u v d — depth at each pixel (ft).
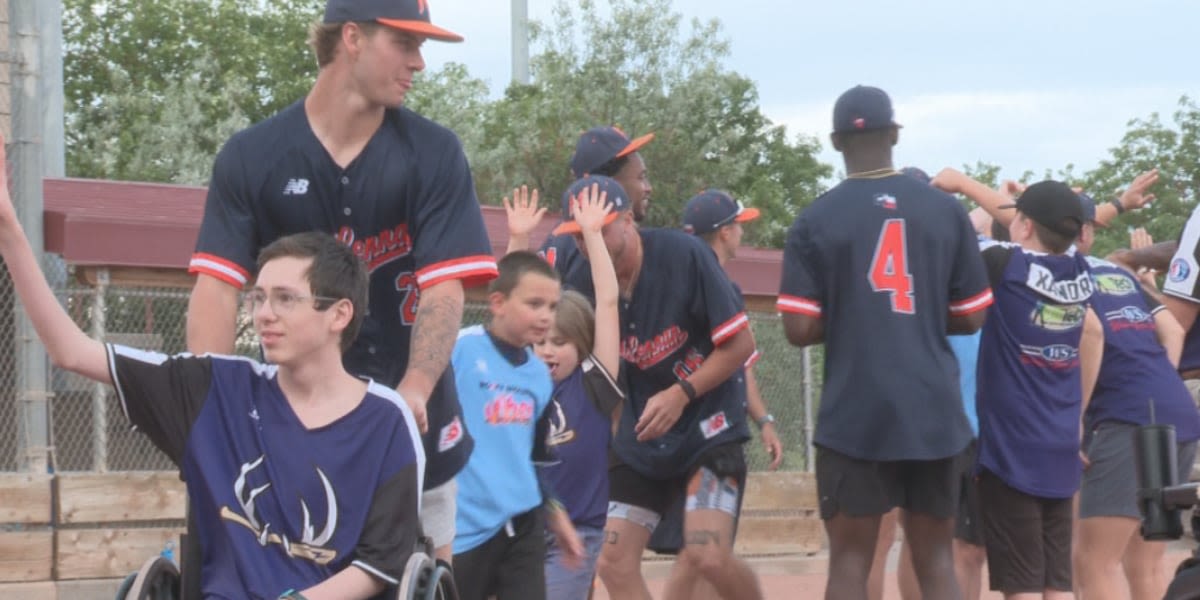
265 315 22.89
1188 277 40.91
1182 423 43.14
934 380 35.81
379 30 25.38
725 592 42.01
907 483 36.68
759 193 233.55
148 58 269.64
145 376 23.09
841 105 36.86
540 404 34.24
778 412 80.53
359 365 27.43
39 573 61.46
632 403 41.78
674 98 221.25
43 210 66.28
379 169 26.22
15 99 63.77
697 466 41.34
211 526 23.21
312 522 22.99
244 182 26.32
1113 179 210.38
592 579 38.06
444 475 29.43
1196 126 208.54
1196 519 27.14
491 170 209.77
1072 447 39.45
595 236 37.86
